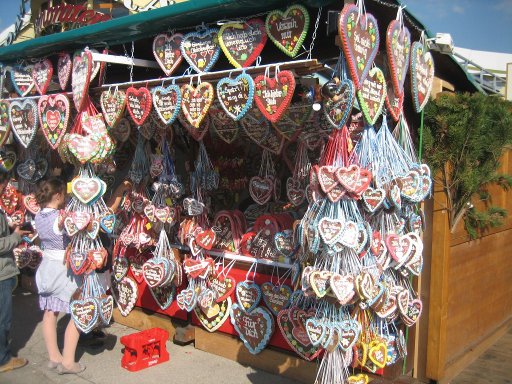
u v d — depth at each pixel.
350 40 2.26
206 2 2.68
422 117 3.31
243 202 4.49
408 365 3.48
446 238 3.38
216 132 4.03
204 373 3.69
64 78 3.77
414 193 2.69
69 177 5.29
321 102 2.68
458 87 4.34
